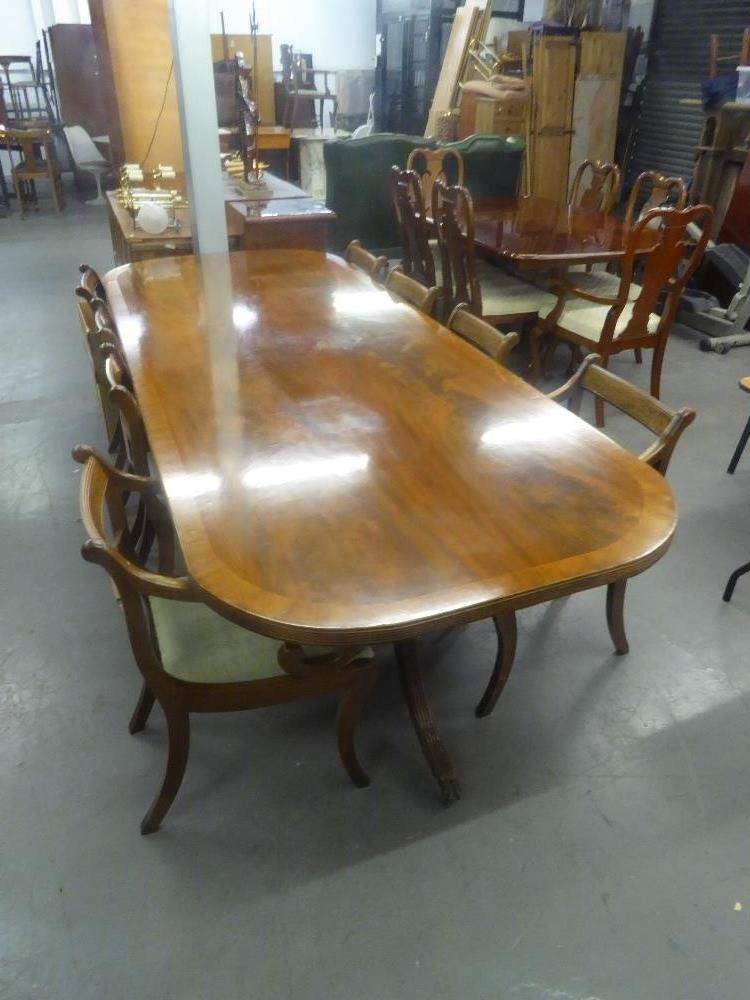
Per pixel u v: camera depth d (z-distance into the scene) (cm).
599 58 554
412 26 721
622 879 147
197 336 215
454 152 390
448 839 154
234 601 113
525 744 175
